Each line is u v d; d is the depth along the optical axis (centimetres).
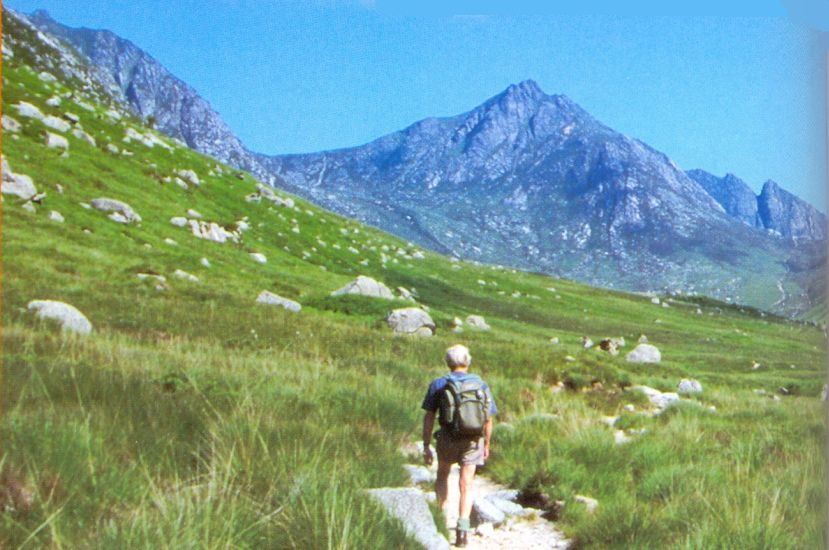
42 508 586
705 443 1245
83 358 1477
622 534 781
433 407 864
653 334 8831
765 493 807
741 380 4506
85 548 557
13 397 872
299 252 8669
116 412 893
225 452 798
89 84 19375
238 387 1296
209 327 3256
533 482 990
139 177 7988
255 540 630
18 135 7288
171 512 614
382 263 9588
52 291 3491
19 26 18988
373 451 1016
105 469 698
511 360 3170
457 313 8369
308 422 1052
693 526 755
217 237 7388
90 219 6122
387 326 4541
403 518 736
